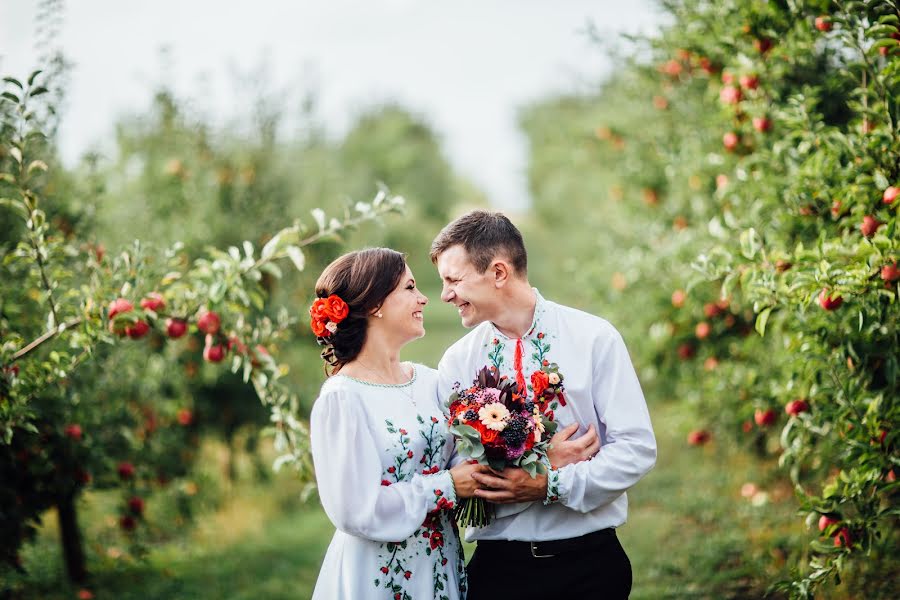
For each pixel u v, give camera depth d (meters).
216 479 7.12
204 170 6.91
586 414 2.58
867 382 3.21
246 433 7.20
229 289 3.48
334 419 2.41
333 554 2.55
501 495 2.43
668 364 5.85
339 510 2.37
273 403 3.73
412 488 2.43
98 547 5.47
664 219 6.01
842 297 2.87
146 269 3.54
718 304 5.12
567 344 2.61
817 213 3.53
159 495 5.94
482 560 2.59
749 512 5.30
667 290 5.53
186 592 4.85
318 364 7.15
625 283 6.05
